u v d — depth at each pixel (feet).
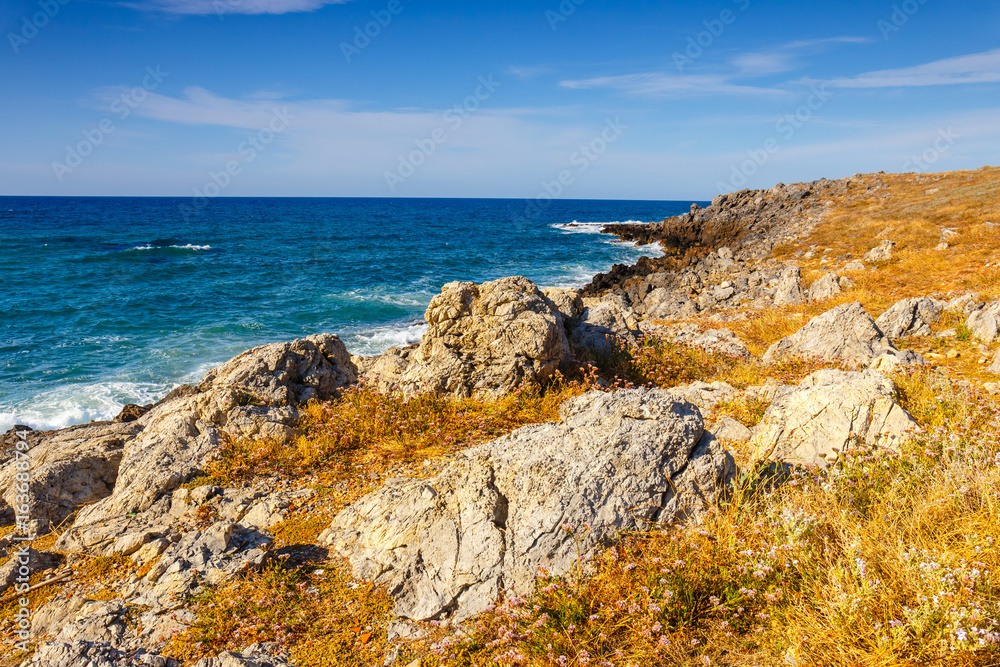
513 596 13.93
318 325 92.48
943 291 55.16
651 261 125.18
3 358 70.74
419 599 14.92
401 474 22.90
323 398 31.48
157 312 98.94
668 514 15.93
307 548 18.11
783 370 35.91
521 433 18.20
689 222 200.85
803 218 144.46
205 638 14.23
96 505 22.15
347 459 24.67
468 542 15.60
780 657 11.66
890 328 44.11
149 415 29.60
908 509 15.02
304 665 13.33
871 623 11.69
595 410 17.99
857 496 16.24
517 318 30.96
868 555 13.37
